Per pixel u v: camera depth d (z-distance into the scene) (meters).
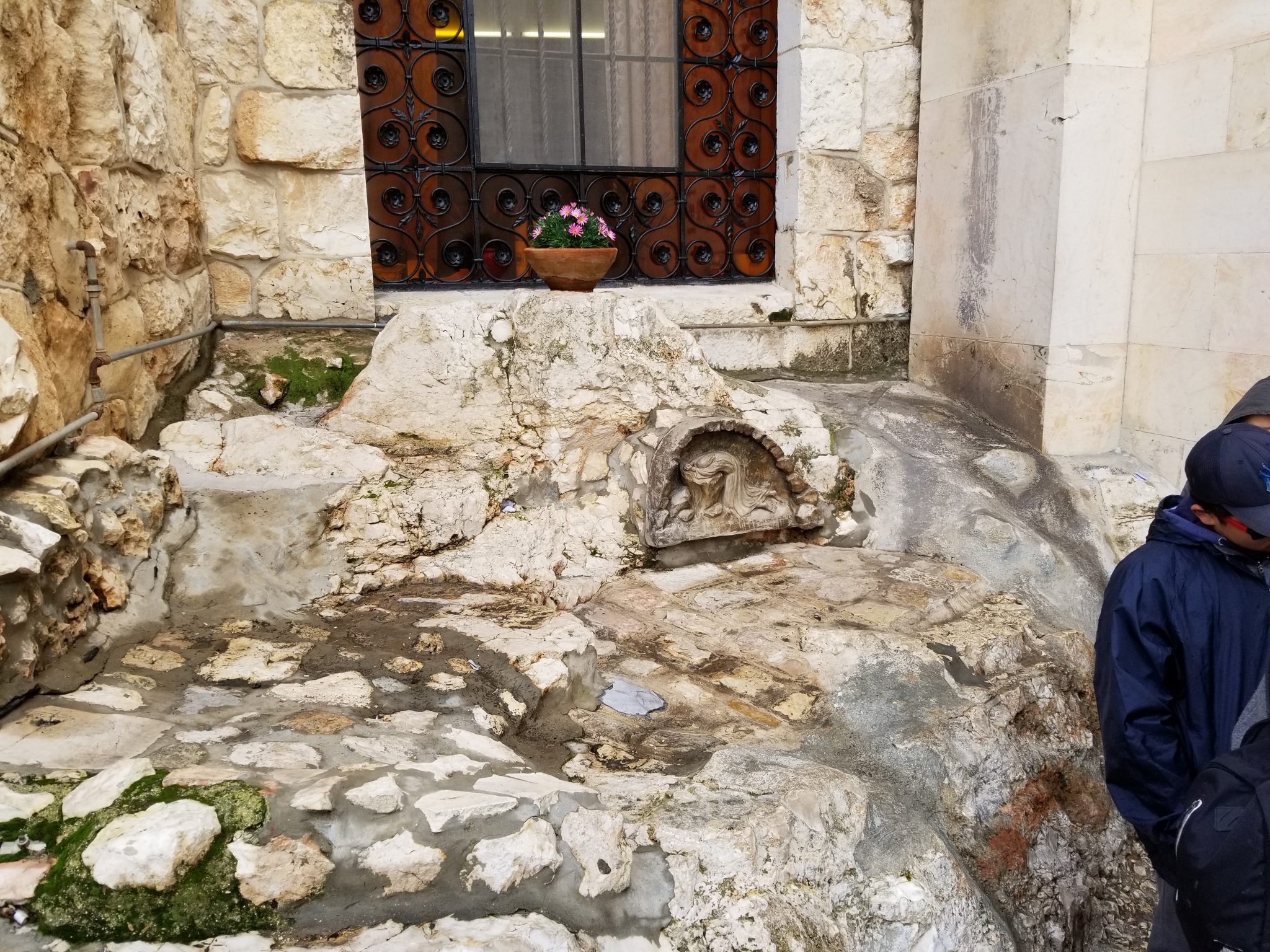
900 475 3.74
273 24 3.56
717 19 4.53
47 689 1.79
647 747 2.19
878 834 1.99
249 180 3.66
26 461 2.03
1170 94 3.55
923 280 4.55
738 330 4.43
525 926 1.42
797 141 4.37
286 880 1.38
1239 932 1.28
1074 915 2.41
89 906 1.29
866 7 4.31
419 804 1.54
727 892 1.65
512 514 3.20
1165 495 3.65
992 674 2.69
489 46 4.20
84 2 2.52
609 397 3.46
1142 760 1.49
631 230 4.61
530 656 2.32
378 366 3.40
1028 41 3.71
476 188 4.30
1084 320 3.76
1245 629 1.51
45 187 2.25
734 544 3.49
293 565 2.72
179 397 3.33
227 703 1.89
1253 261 3.30
